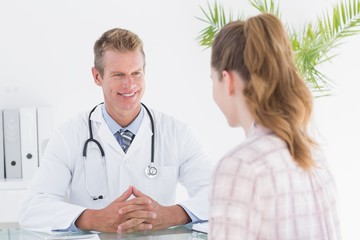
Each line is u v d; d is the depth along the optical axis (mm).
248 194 975
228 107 1104
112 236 1675
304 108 1064
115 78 1926
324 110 3633
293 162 1043
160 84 3477
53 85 3342
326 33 3408
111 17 3406
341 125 3645
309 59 3318
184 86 3506
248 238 965
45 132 3064
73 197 2053
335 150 3646
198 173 2084
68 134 2051
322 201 1083
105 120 2076
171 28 3477
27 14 3312
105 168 2049
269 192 997
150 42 3457
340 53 3617
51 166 1988
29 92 3320
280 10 3562
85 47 3373
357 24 3502
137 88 1951
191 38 3504
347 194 3670
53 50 3338
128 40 1936
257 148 1024
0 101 3295
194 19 3496
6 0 3289
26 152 3051
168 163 2102
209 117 3535
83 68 3373
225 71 1073
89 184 2033
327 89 3617
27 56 3318
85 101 3377
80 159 2047
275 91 1061
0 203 2900
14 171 3061
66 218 1786
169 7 3473
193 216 1852
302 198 1037
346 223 3684
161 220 1783
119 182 2041
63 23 3348
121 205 1754
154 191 2068
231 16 3514
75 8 3361
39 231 1808
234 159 1004
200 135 3531
